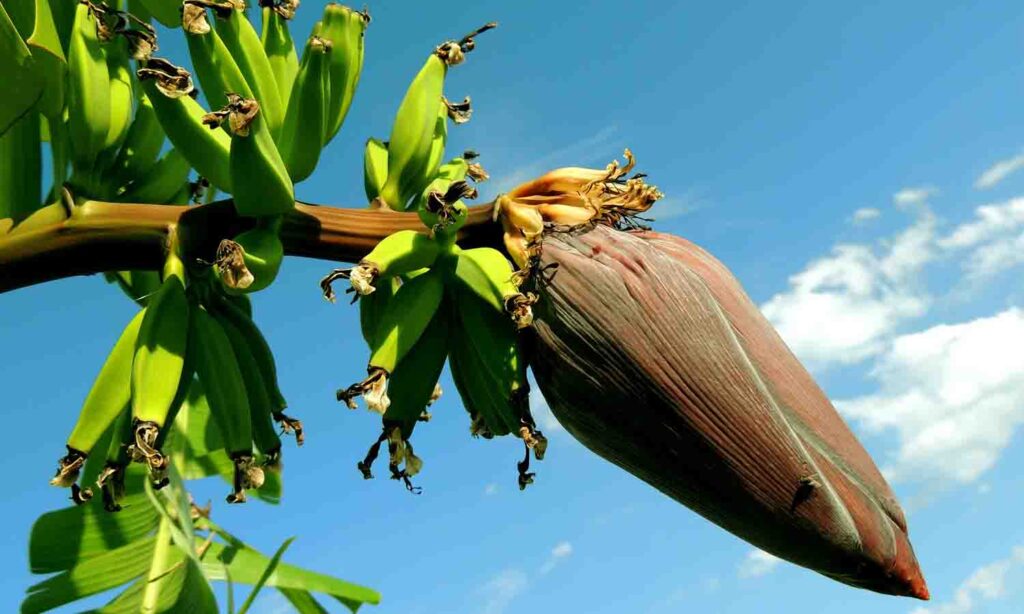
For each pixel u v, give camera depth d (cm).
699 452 46
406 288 49
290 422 50
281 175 46
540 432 48
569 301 47
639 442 47
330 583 71
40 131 54
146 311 45
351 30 54
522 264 49
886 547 46
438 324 50
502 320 49
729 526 48
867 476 47
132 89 54
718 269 50
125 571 63
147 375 42
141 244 46
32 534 62
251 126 44
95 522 63
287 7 55
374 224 50
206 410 73
